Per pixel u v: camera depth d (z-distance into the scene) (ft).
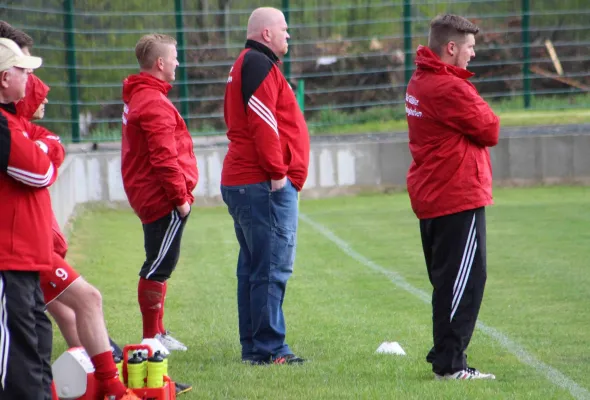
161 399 57.11
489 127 65.72
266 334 75.61
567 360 75.87
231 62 248.73
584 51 289.53
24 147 49.96
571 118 250.98
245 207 74.28
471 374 68.69
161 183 76.43
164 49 78.02
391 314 96.78
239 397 63.93
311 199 214.90
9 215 50.67
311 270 124.06
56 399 56.75
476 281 67.00
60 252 67.97
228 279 117.91
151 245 78.64
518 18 289.53
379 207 195.93
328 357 77.30
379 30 279.69
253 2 251.39
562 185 224.74
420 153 67.56
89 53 226.58
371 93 274.16
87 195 194.18
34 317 51.88
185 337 86.58
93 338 57.21
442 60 68.03
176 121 79.00
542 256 131.64
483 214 67.26
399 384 66.80
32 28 196.44
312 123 256.73
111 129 223.10
